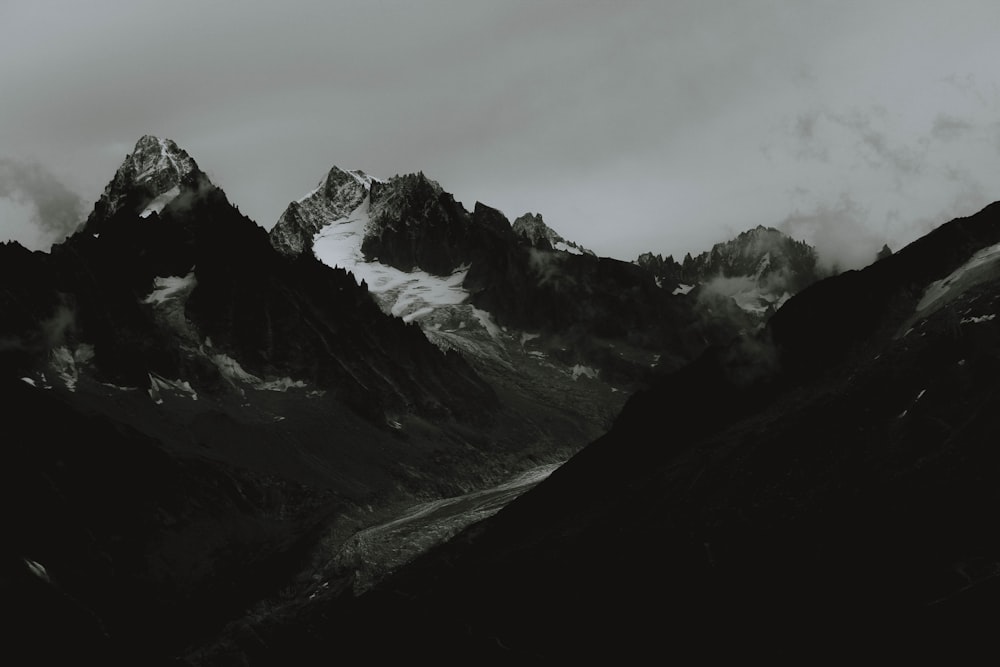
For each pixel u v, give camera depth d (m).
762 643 88.50
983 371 94.94
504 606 117.06
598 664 99.50
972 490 85.81
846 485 95.75
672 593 99.88
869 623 83.31
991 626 77.31
